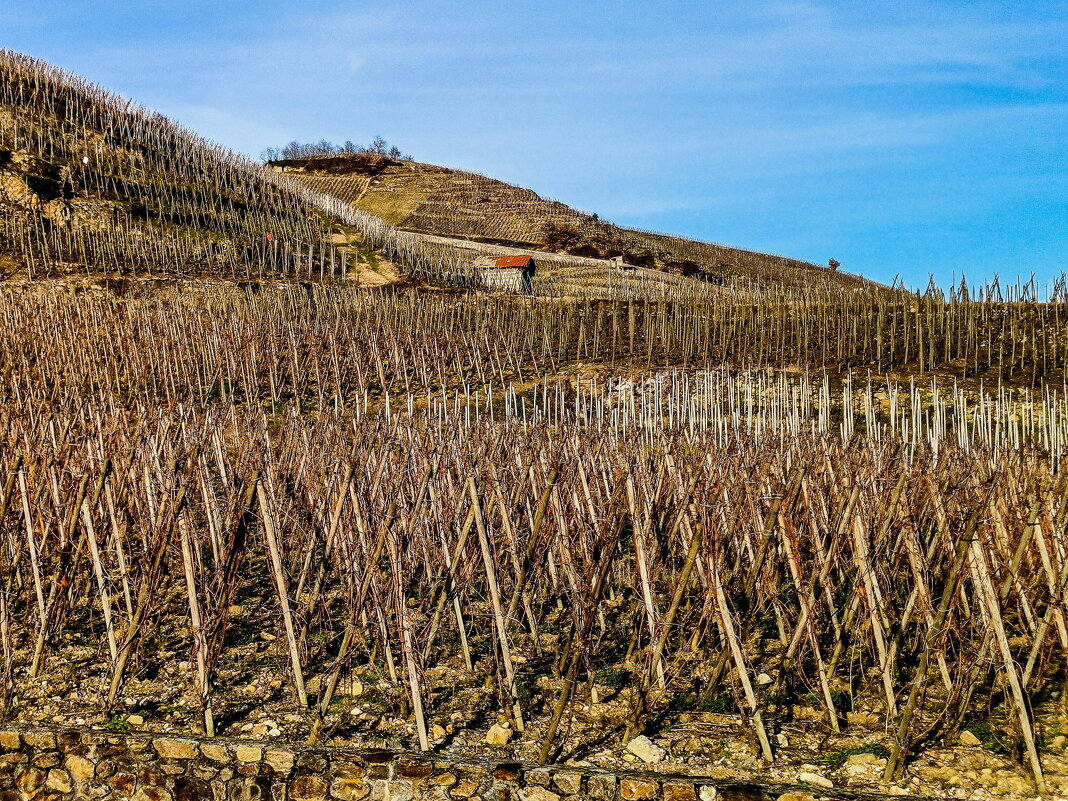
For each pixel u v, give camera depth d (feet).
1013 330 68.85
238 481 32.78
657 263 232.12
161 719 20.77
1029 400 61.26
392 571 21.09
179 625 26.61
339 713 21.16
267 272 126.11
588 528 25.57
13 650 24.56
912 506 24.59
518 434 35.58
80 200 130.93
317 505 30.50
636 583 25.14
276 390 71.92
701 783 16.78
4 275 107.24
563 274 192.65
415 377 78.64
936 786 16.97
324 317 87.45
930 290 75.25
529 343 83.30
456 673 23.50
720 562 20.08
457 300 100.78
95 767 19.17
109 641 22.75
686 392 62.54
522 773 17.56
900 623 21.44
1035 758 16.74
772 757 18.19
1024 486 27.45
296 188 180.65
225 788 18.57
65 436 29.27
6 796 19.34
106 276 109.81
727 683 21.88
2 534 26.37
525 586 25.17
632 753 18.79
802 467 20.68
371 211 287.89
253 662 24.21
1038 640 18.58
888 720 19.22
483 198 301.63
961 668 18.34
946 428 59.77
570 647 22.61
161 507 24.06
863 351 75.36
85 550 26.76
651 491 26.35
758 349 78.33
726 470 26.23
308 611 25.54
